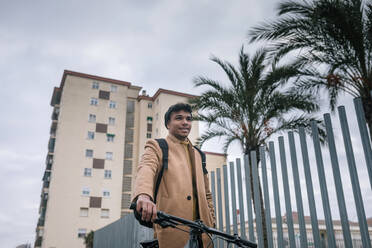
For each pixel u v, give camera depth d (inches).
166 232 65.7
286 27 306.8
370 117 240.7
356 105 125.0
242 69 406.0
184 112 79.0
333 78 301.4
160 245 65.1
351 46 298.8
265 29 315.0
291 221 141.4
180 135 78.1
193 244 53.5
